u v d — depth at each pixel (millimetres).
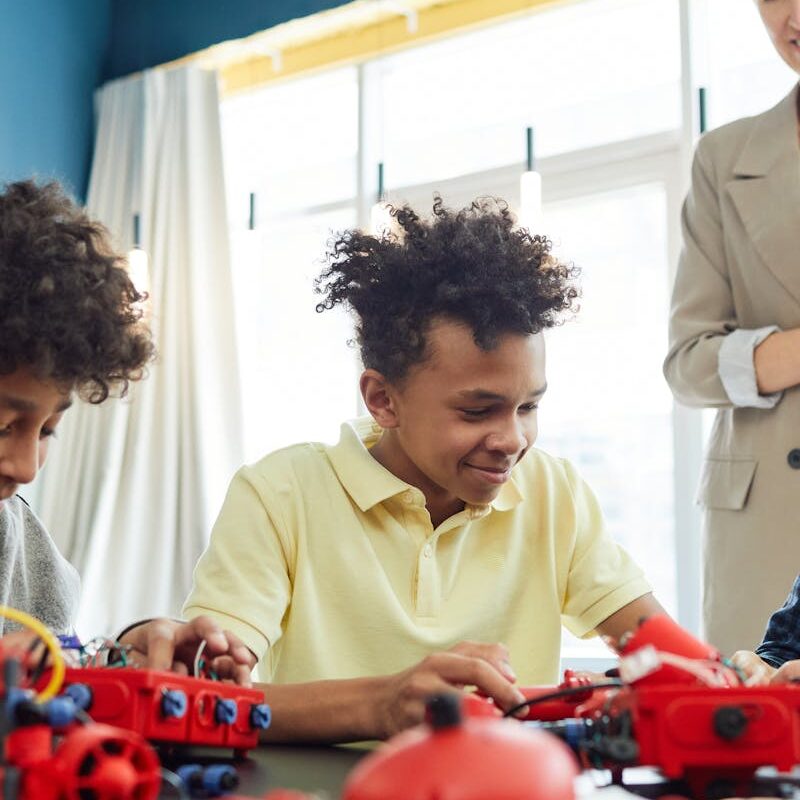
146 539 3088
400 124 3199
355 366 3107
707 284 1773
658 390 2705
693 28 2678
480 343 998
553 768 352
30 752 436
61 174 3521
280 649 1117
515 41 3012
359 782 355
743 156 1745
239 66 3420
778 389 1640
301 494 1149
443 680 789
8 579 1116
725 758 535
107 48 3695
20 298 811
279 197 3414
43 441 892
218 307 3203
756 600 1662
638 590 1184
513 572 1168
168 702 630
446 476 1049
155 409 3156
